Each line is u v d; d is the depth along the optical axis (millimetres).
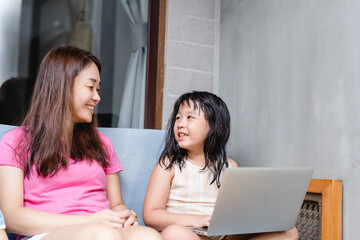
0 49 2152
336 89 1565
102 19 2363
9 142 1188
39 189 1184
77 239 890
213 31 2479
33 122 1235
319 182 1554
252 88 2111
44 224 1080
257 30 2105
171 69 2357
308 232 1615
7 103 2143
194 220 1225
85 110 1296
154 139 1667
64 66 1265
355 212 1442
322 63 1646
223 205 1067
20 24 2197
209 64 2461
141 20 2414
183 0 2424
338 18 1580
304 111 1728
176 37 2387
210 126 1459
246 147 2117
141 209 1578
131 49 2391
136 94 2369
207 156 1476
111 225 1094
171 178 1424
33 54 2209
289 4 1870
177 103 1515
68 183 1226
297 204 1205
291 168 1142
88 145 1334
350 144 1481
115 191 1428
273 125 1921
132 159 1614
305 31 1756
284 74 1871
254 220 1147
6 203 1120
